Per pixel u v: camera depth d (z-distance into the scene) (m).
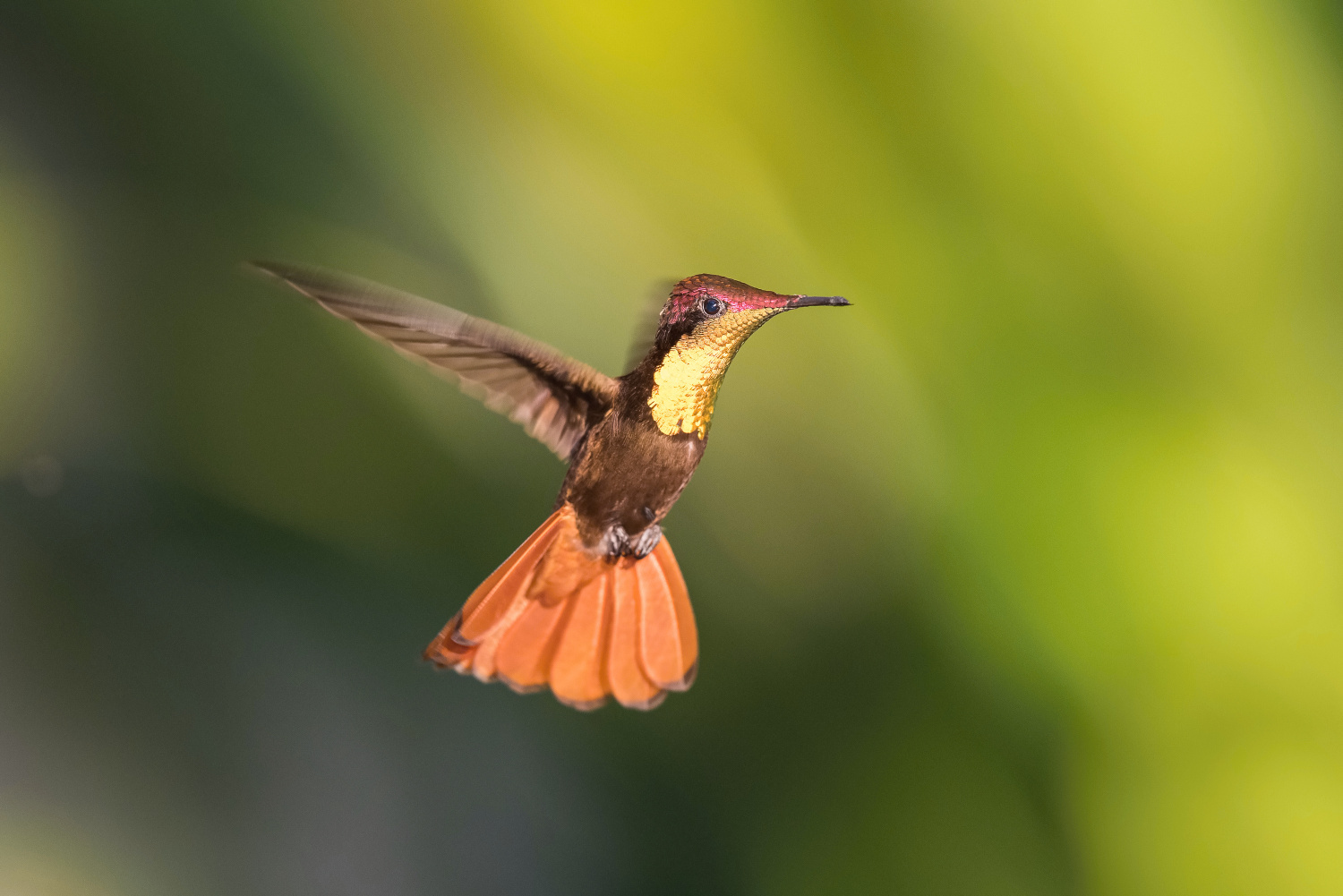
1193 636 2.53
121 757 2.50
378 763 2.53
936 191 2.54
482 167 2.53
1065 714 2.53
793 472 2.54
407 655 2.53
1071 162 2.54
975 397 2.54
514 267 2.52
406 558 2.53
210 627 2.52
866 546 2.54
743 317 2.39
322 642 2.53
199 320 2.53
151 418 2.52
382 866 2.52
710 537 2.53
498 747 2.54
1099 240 2.54
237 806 2.51
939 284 2.54
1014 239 2.54
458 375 2.39
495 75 2.53
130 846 2.49
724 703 2.54
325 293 2.36
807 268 2.54
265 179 2.53
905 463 2.54
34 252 2.51
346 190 2.53
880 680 2.53
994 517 2.54
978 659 2.53
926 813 2.53
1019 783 2.52
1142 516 2.53
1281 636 2.52
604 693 2.39
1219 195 2.54
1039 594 2.53
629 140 2.53
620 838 2.53
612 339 2.52
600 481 2.39
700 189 2.54
